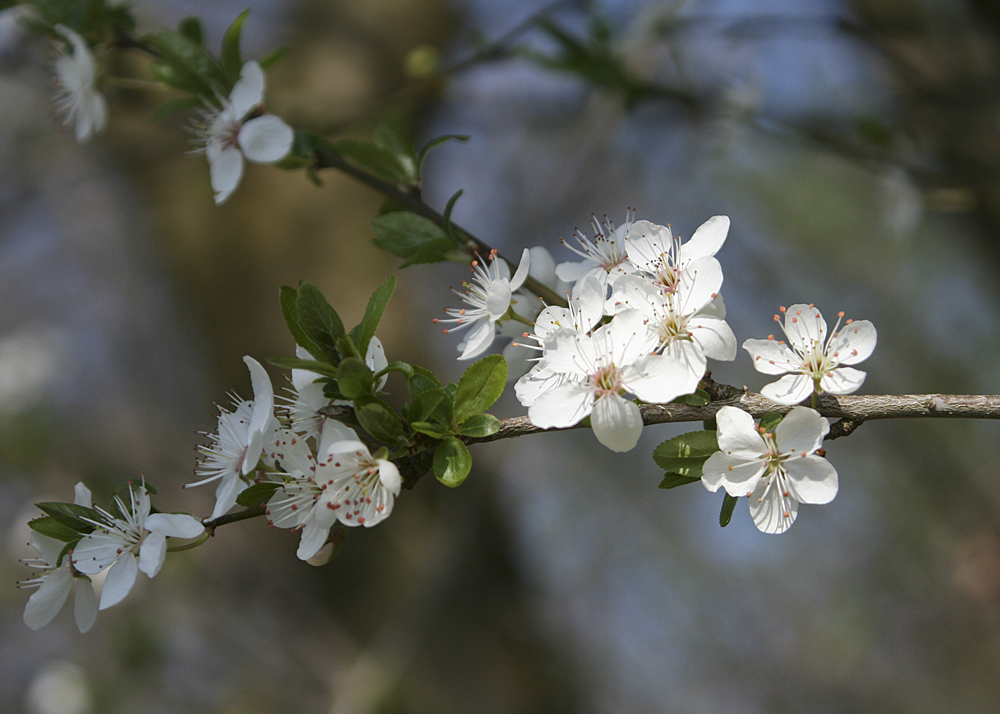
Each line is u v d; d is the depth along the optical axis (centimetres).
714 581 892
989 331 767
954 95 340
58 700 568
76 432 647
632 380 136
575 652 752
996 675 736
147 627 577
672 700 859
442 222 199
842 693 813
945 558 756
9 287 742
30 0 238
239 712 555
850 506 841
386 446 141
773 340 142
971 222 450
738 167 756
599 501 858
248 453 140
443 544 384
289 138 206
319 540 141
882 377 785
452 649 500
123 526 150
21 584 157
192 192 616
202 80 216
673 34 357
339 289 561
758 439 134
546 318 150
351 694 356
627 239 151
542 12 326
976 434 743
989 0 323
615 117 359
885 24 370
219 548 593
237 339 585
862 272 786
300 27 586
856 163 354
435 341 618
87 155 477
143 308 761
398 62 566
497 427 141
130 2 242
